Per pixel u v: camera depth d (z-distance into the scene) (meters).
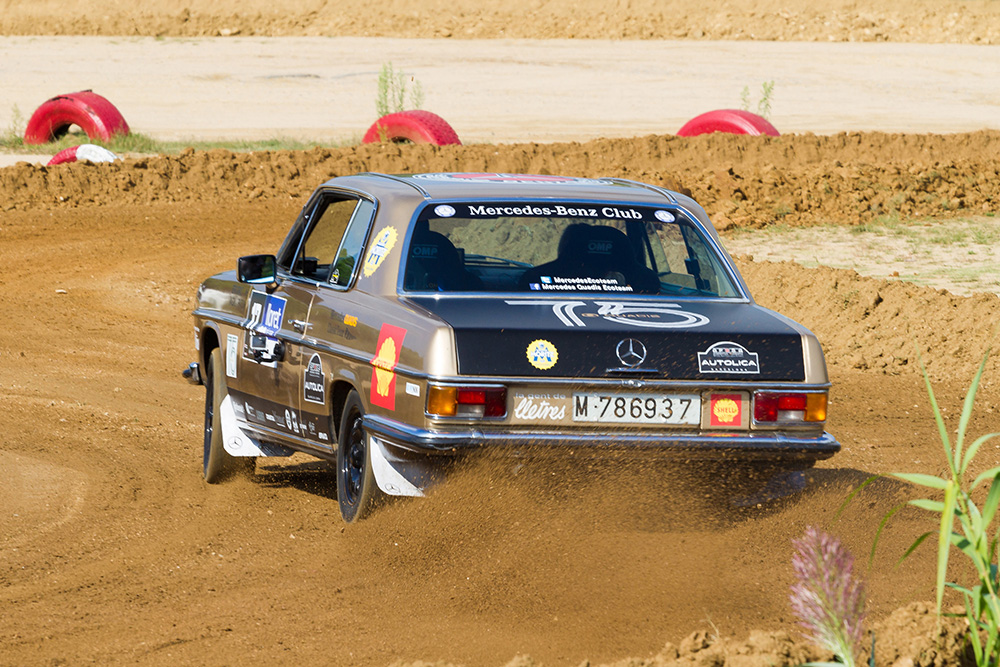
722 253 24.78
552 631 18.92
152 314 53.44
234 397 27.95
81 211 77.81
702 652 15.59
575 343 20.75
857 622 12.29
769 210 80.31
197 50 183.50
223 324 28.52
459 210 24.06
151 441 32.59
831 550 12.38
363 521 22.36
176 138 113.94
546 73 169.25
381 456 21.44
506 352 20.53
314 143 111.06
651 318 21.95
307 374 24.53
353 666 17.62
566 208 24.66
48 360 43.66
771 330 21.94
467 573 21.41
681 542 22.62
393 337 21.58
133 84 151.88
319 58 177.62
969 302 46.16
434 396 20.34
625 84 162.12
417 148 92.12
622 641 18.50
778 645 15.53
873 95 158.75
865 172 87.31
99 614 19.84
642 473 21.33
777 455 21.31
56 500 26.70
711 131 105.75
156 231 73.00
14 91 144.62
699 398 21.16
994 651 13.86
